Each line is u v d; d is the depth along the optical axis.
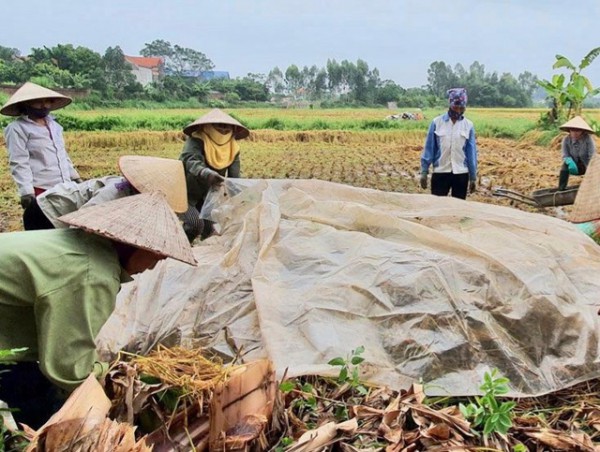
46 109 5.70
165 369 2.85
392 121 36.97
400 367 3.49
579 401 3.39
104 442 2.29
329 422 2.89
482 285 3.89
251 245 4.46
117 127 31.56
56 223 4.33
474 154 7.97
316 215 4.82
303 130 33.62
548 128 26.52
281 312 3.78
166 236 2.80
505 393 3.07
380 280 3.86
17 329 2.85
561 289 4.02
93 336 2.74
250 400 2.64
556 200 8.20
